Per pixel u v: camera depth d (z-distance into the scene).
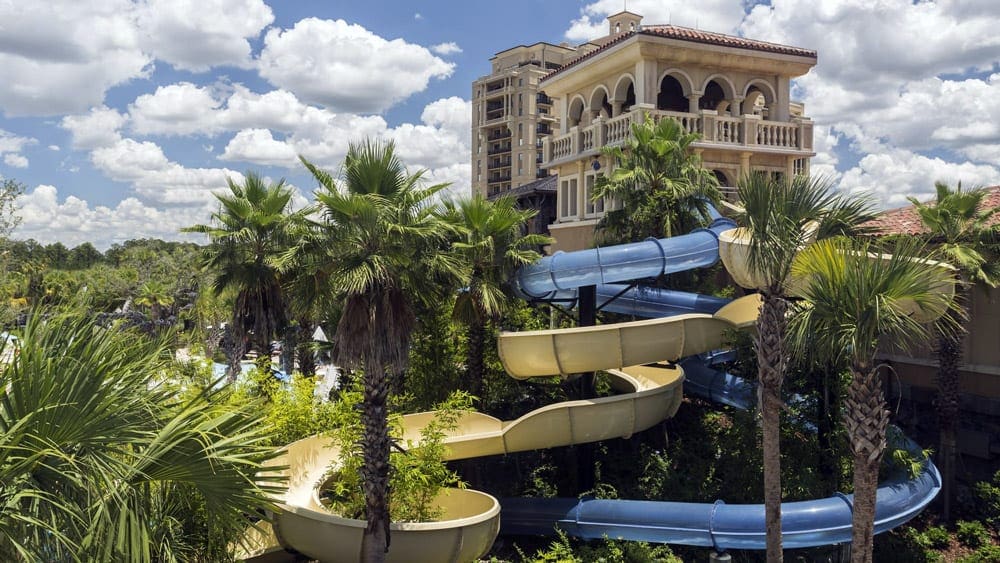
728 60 26.45
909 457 15.79
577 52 94.25
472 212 18.33
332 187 12.16
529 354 17.14
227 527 7.55
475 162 101.44
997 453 19.56
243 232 20.77
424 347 21.39
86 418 6.26
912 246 10.33
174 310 58.88
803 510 14.40
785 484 16.64
